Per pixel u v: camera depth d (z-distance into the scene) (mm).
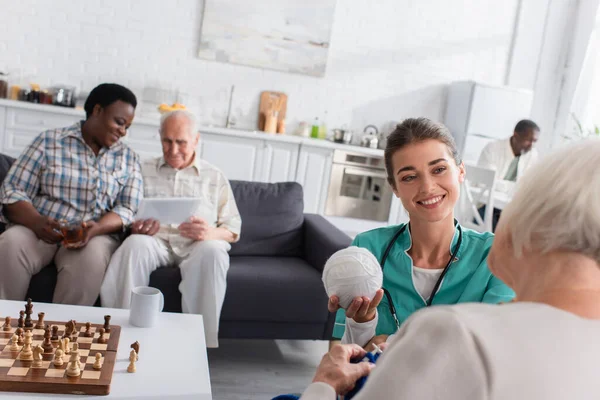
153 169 2961
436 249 1504
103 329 1711
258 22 5770
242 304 2672
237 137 5430
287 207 3230
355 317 1348
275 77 5914
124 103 2727
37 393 1404
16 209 2566
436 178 1408
